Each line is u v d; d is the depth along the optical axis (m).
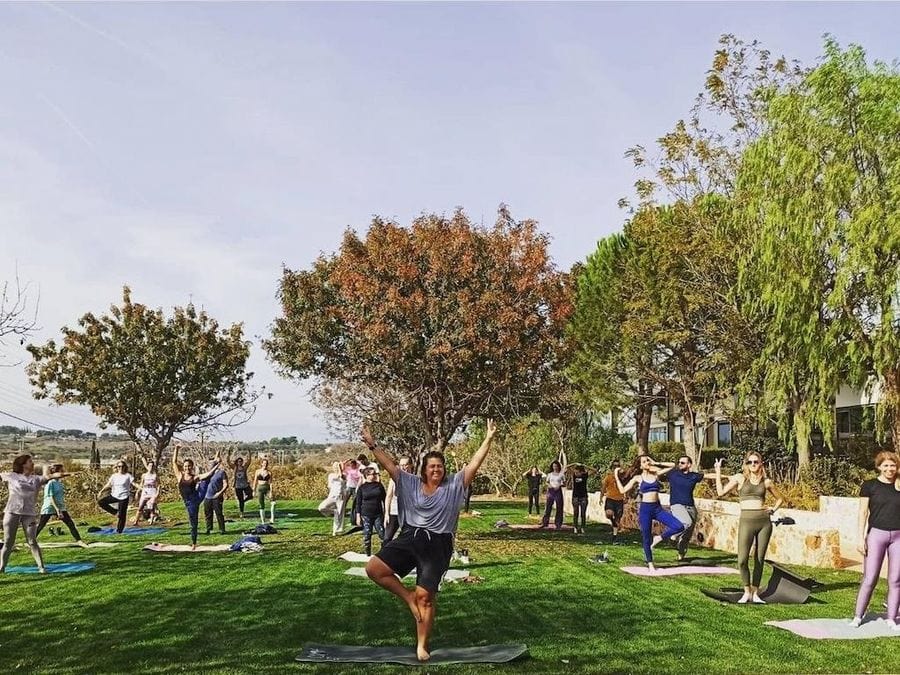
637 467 18.64
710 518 18.08
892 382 19.61
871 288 18.45
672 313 28.95
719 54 25.59
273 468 41.88
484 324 19.28
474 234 19.97
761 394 25.81
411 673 7.08
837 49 19.62
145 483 23.50
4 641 8.40
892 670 7.23
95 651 7.93
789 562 15.64
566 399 24.47
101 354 29.91
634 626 9.11
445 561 7.71
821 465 22.66
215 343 31.45
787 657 7.69
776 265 20.08
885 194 18.36
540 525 22.94
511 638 8.52
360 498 15.41
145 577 12.70
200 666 7.32
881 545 9.24
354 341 22.12
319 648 7.98
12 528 13.27
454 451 39.75
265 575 12.84
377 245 19.83
